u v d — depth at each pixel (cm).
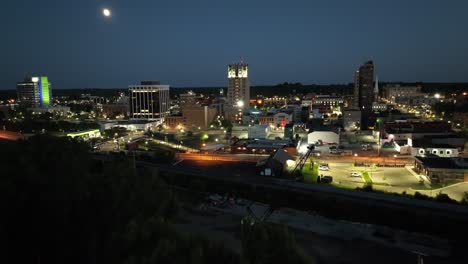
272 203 6731
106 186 3831
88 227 3488
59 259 3362
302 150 11344
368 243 5134
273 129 17438
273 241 2331
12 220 3294
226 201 6881
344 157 10338
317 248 4984
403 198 6356
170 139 14462
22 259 3300
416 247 4984
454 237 5222
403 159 9894
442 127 12094
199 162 9912
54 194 3488
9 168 3544
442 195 6291
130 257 2384
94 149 12038
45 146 4025
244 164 9600
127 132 16775
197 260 2230
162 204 3928
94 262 3086
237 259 2359
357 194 6656
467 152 10250
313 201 6538
